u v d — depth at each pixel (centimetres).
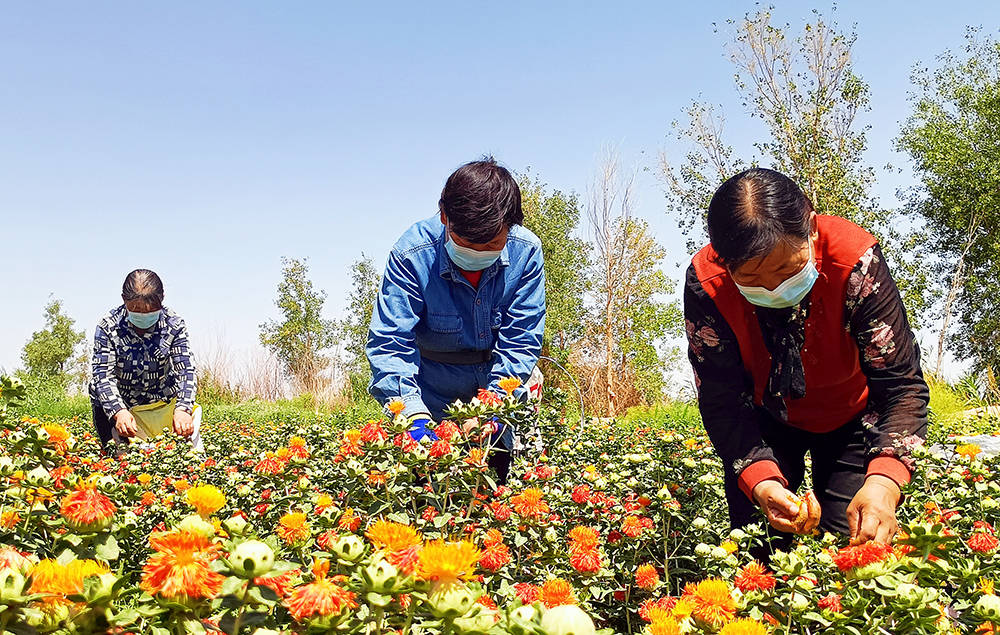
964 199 3759
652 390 2205
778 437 322
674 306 2544
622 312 2508
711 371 290
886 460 254
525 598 187
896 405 265
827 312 267
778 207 232
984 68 3888
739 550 267
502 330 372
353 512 257
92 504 145
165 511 279
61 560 135
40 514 167
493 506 278
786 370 279
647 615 187
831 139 2725
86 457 411
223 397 1981
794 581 199
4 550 116
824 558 206
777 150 2777
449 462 258
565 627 116
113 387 572
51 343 4294
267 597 118
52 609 112
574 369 1973
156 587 114
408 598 127
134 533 215
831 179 2680
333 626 119
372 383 348
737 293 277
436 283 357
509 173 321
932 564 201
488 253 336
